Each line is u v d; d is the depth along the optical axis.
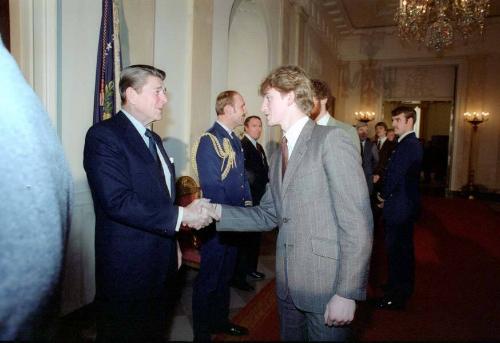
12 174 0.48
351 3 9.51
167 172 1.96
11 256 0.47
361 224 1.24
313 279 1.33
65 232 0.58
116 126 1.69
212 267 2.35
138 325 1.68
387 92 11.91
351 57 12.00
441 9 7.05
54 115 2.46
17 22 2.34
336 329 1.33
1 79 0.53
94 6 2.79
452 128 11.33
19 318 0.49
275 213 1.64
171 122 3.71
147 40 3.27
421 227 6.31
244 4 5.40
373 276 3.91
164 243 1.75
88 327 2.57
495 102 10.70
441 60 11.12
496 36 10.56
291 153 1.38
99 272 1.66
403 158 2.84
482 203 9.07
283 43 6.49
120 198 1.56
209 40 4.24
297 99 1.40
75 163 2.70
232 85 5.93
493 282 3.78
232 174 2.55
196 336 2.31
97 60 2.66
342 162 1.28
